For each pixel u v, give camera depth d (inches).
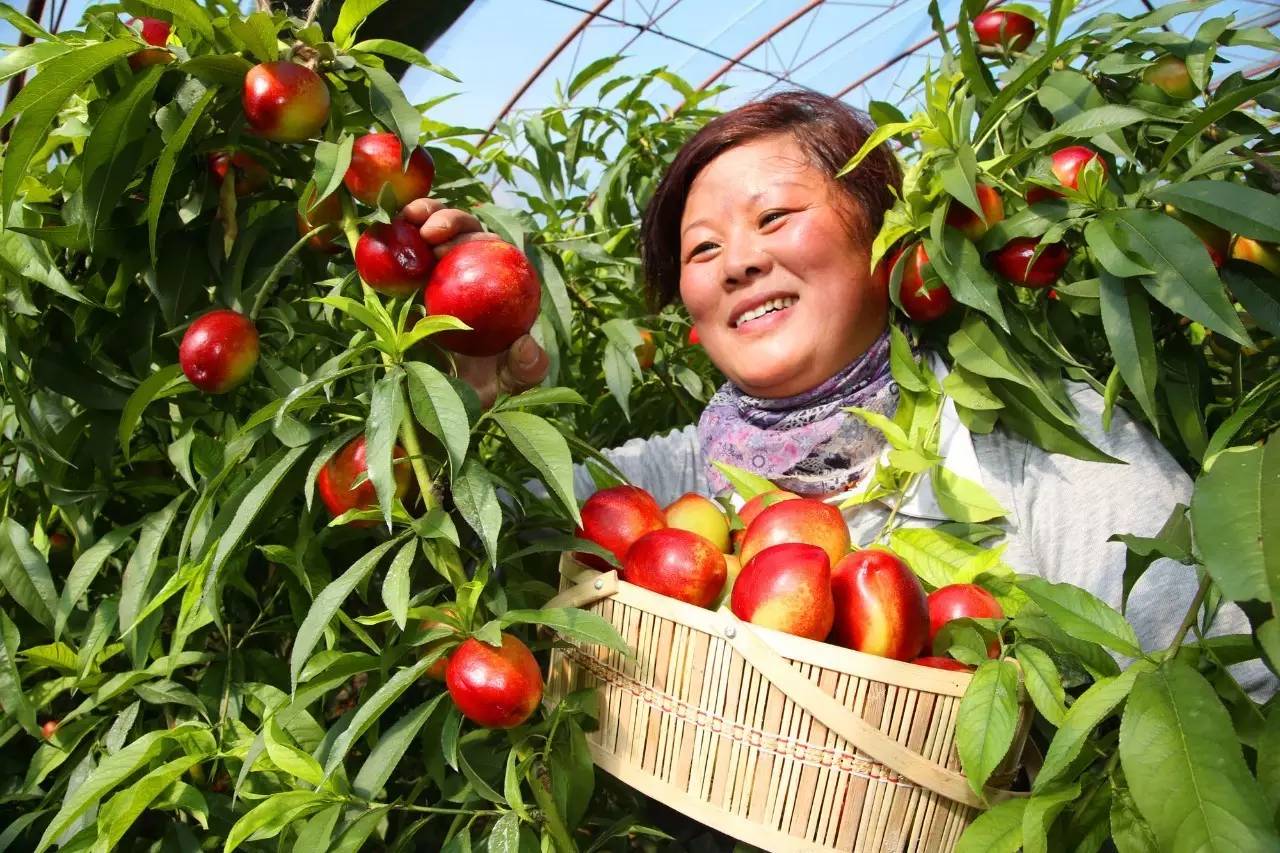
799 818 28.0
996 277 40.8
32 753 41.3
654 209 51.4
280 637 45.5
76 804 28.4
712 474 48.9
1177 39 44.9
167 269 35.3
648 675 30.0
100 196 31.9
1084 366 43.6
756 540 35.1
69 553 43.6
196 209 34.7
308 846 26.5
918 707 27.4
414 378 27.6
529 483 48.8
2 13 32.5
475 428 29.6
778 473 44.7
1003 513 38.9
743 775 28.5
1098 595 37.7
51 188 37.3
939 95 41.9
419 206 33.2
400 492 30.2
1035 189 40.1
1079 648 27.2
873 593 30.2
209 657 36.0
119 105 30.7
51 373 36.6
